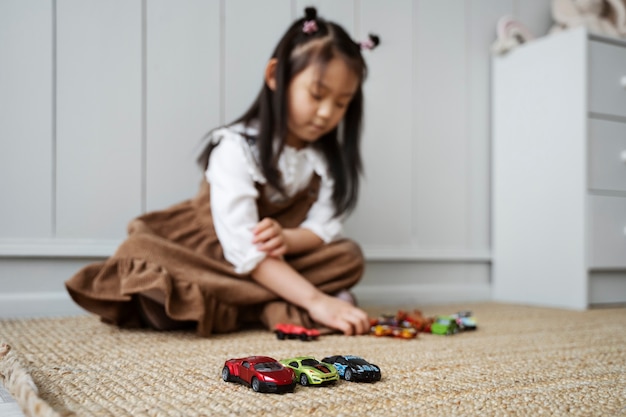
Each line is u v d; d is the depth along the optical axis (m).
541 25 1.82
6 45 1.19
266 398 0.53
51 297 1.21
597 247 1.42
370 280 1.53
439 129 1.65
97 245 1.25
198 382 0.59
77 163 1.25
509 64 1.65
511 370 0.67
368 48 1.19
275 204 1.14
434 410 0.49
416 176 1.61
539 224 1.54
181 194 1.35
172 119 1.33
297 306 1.02
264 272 1.00
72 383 0.58
